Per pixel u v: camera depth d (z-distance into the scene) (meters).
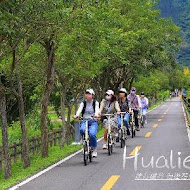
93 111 14.63
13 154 17.39
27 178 11.89
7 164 14.09
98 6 15.70
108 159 15.12
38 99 24.70
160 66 42.72
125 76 42.91
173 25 40.44
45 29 13.87
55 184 10.83
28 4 12.11
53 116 48.78
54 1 12.34
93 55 20.67
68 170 13.05
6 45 13.80
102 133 26.73
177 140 21.34
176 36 41.03
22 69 20.41
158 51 40.09
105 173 12.29
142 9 35.66
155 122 36.06
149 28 37.28
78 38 16.41
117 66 37.47
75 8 14.23
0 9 11.13
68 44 17.20
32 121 27.48
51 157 16.48
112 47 23.45
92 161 14.77
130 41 27.67
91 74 21.45
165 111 59.62
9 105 25.02
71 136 25.08
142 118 30.27
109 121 16.47
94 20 14.38
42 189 10.23
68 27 14.23
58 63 19.89
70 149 19.08
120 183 10.73
